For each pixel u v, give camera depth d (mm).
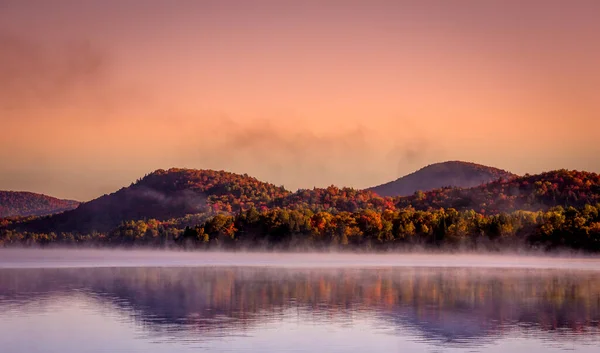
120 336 45875
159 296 67750
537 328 49469
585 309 58812
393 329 48875
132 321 51750
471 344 44031
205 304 61625
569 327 49938
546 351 42094
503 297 67250
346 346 43250
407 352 41812
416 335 46719
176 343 43719
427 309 58656
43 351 41844
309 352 41531
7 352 41656
